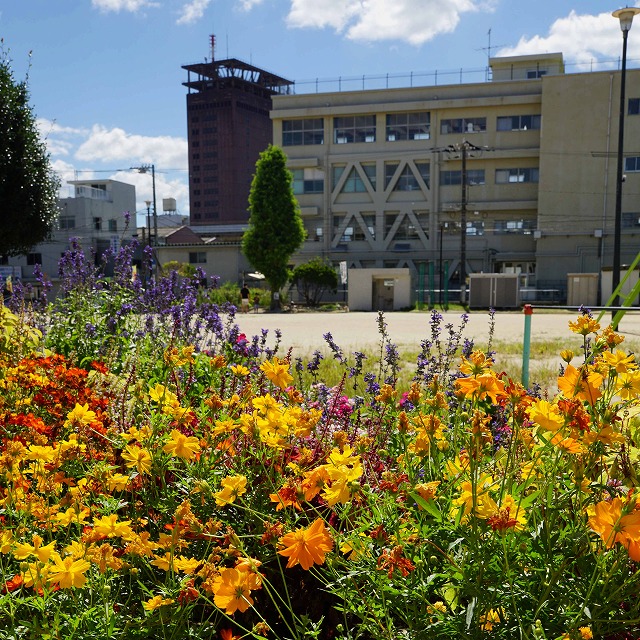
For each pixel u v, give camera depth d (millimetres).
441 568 1608
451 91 48781
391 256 50094
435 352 10867
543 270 46188
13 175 18609
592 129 44812
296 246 42844
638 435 2039
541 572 1516
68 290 7395
